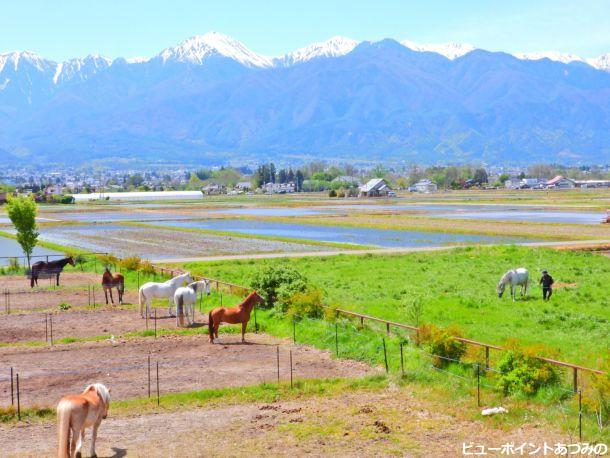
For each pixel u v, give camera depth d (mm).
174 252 85812
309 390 26328
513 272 46688
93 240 105312
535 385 25141
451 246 87875
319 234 111125
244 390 26344
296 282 41469
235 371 29391
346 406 24516
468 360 28281
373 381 27453
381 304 43812
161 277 59844
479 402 24469
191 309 39719
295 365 30312
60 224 142500
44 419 23359
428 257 73750
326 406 24516
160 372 29281
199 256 80125
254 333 37344
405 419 23031
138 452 20266
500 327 37031
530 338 33750
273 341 35281
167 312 43844
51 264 56219
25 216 69375
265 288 42656
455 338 29281
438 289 51562
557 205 188375
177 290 38938
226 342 35031
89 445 20859
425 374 27891
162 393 26297
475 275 59281
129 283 57469
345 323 36688
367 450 20234
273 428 22266
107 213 189000
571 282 54500
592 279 55469
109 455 20031
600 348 31250
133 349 33562
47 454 20062
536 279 55875
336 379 27797
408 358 29906
